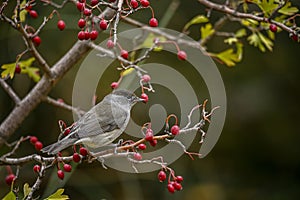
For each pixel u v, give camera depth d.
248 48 12.68
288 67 12.81
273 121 12.88
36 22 10.85
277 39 12.66
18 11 6.41
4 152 11.48
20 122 7.75
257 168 13.16
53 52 11.76
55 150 6.12
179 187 6.19
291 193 12.65
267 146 13.03
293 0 10.98
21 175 11.41
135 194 12.34
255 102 12.79
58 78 7.81
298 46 12.67
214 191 12.59
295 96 12.87
